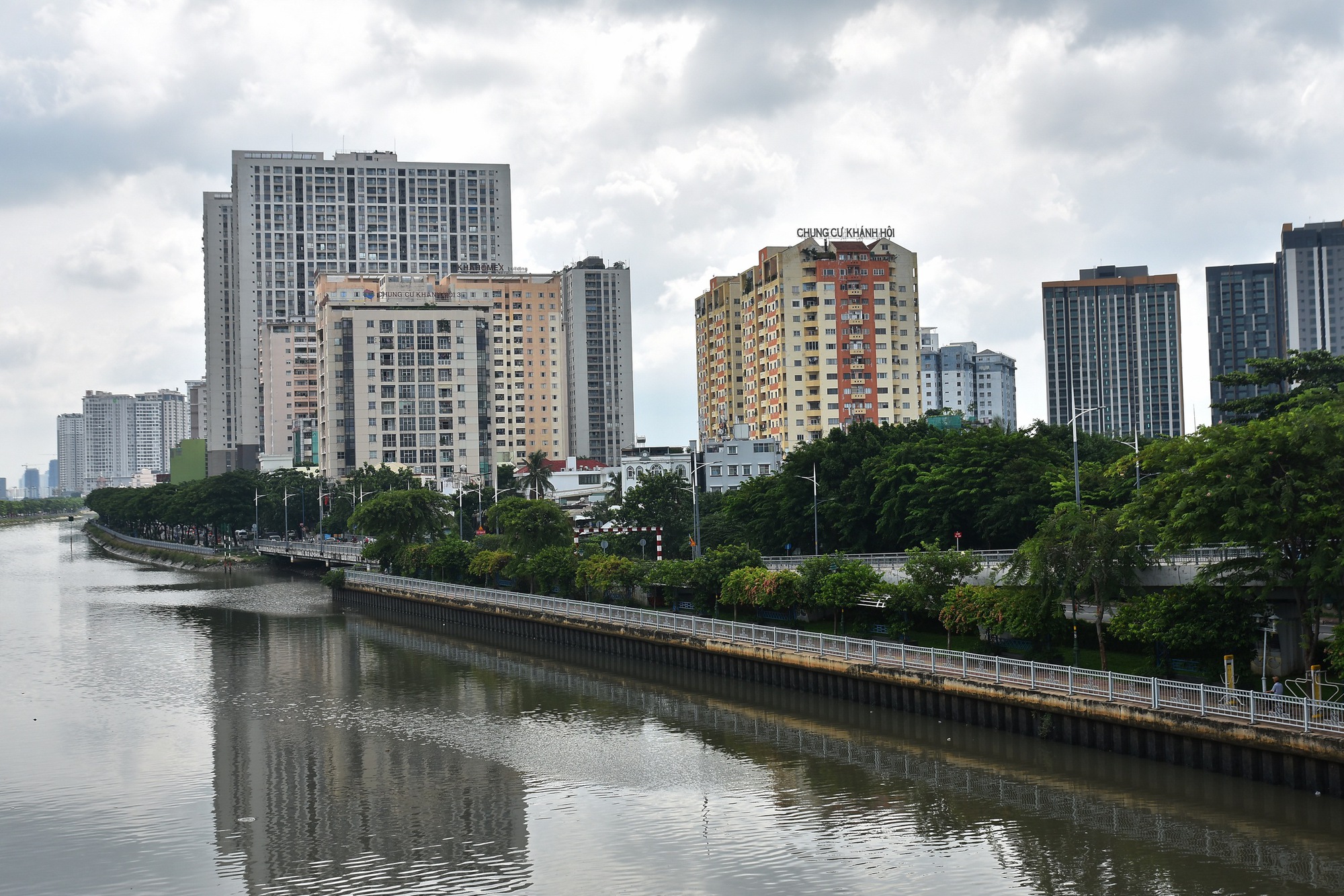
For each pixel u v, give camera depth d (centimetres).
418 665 11712
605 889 5388
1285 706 6131
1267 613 7019
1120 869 5438
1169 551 7019
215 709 9462
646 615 11319
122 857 5925
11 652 12656
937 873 5475
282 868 5731
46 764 7725
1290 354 12231
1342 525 6212
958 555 9000
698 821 6312
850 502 14000
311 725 8825
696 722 8719
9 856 5975
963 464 12306
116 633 14200
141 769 7588
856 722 8469
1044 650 8250
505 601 13800
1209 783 6359
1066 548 7562
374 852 5938
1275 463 6650
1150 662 7581
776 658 9450
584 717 9012
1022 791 6581
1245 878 5284
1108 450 14462
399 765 7606
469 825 6338
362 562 19475
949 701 8019
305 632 14412
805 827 6162
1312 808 5906
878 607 9894
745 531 15475
